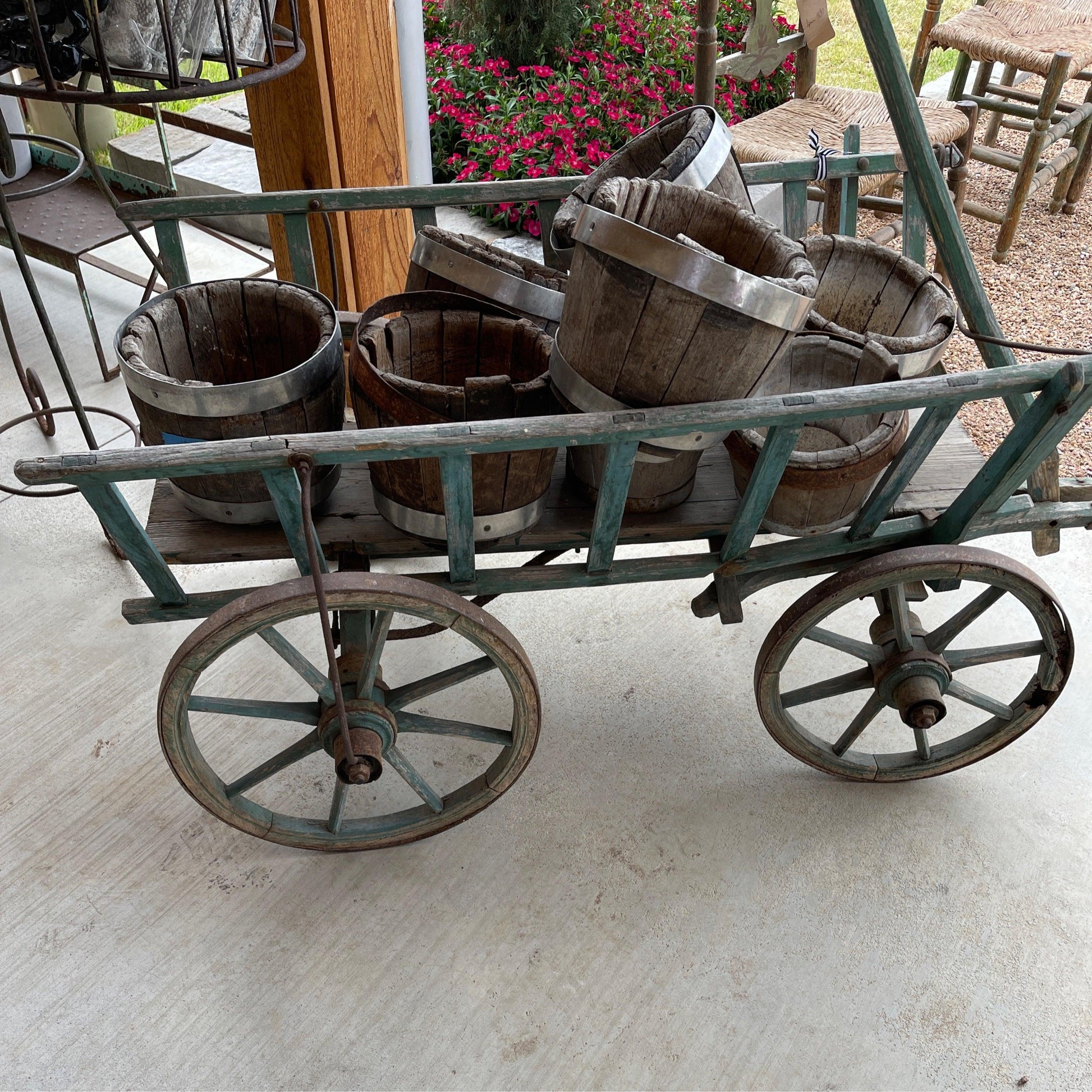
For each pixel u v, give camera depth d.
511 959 1.72
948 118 3.17
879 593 1.77
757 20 2.27
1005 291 3.52
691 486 1.67
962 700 1.86
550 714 2.12
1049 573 2.42
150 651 2.22
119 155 3.07
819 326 1.62
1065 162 3.60
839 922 1.77
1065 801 1.96
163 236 1.88
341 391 1.58
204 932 1.74
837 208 2.08
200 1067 1.58
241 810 1.71
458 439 1.29
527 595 2.39
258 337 1.71
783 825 1.92
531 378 1.62
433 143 4.02
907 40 5.26
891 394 1.35
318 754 2.03
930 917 1.78
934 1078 1.58
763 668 1.71
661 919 1.77
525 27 4.20
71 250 2.64
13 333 3.19
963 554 1.60
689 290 1.22
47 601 2.33
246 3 1.68
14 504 2.57
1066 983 1.69
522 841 1.89
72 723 2.07
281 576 2.39
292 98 2.47
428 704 2.12
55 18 1.55
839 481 1.49
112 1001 1.65
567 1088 1.56
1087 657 2.23
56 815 1.90
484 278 1.64
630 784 1.99
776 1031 1.63
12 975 1.67
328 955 1.72
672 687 2.19
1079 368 1.32
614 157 1.59
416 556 1.63
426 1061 1.59
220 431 1.46
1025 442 1.43
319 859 1.86
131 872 1.82
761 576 1.71
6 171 1.87
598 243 1.24
